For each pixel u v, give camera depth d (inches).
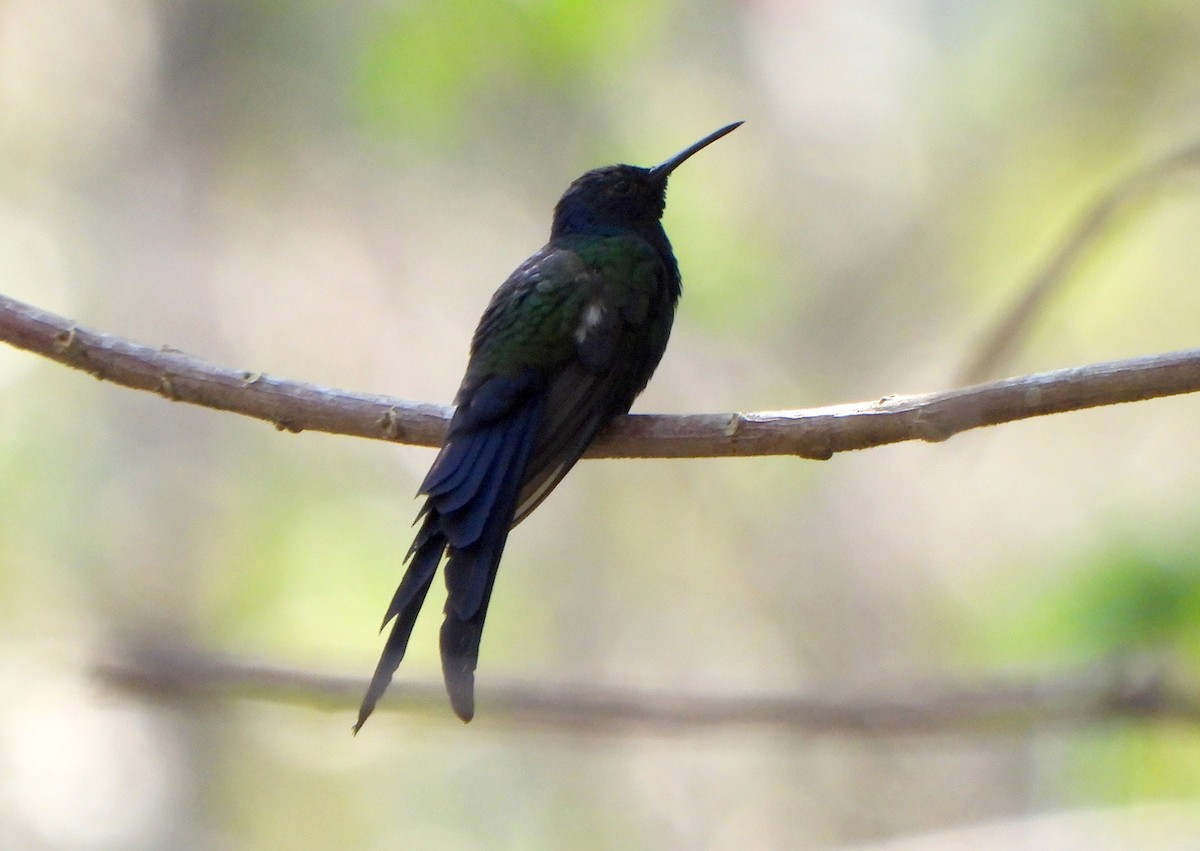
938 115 609.6
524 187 574.2
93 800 541.3
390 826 583.5
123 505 565.6
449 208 613.3
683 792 608.7
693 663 607.5
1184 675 314.0
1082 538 372.2
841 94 608.4
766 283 560.1
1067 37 581.9
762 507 625.0
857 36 604.1
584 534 621.6
